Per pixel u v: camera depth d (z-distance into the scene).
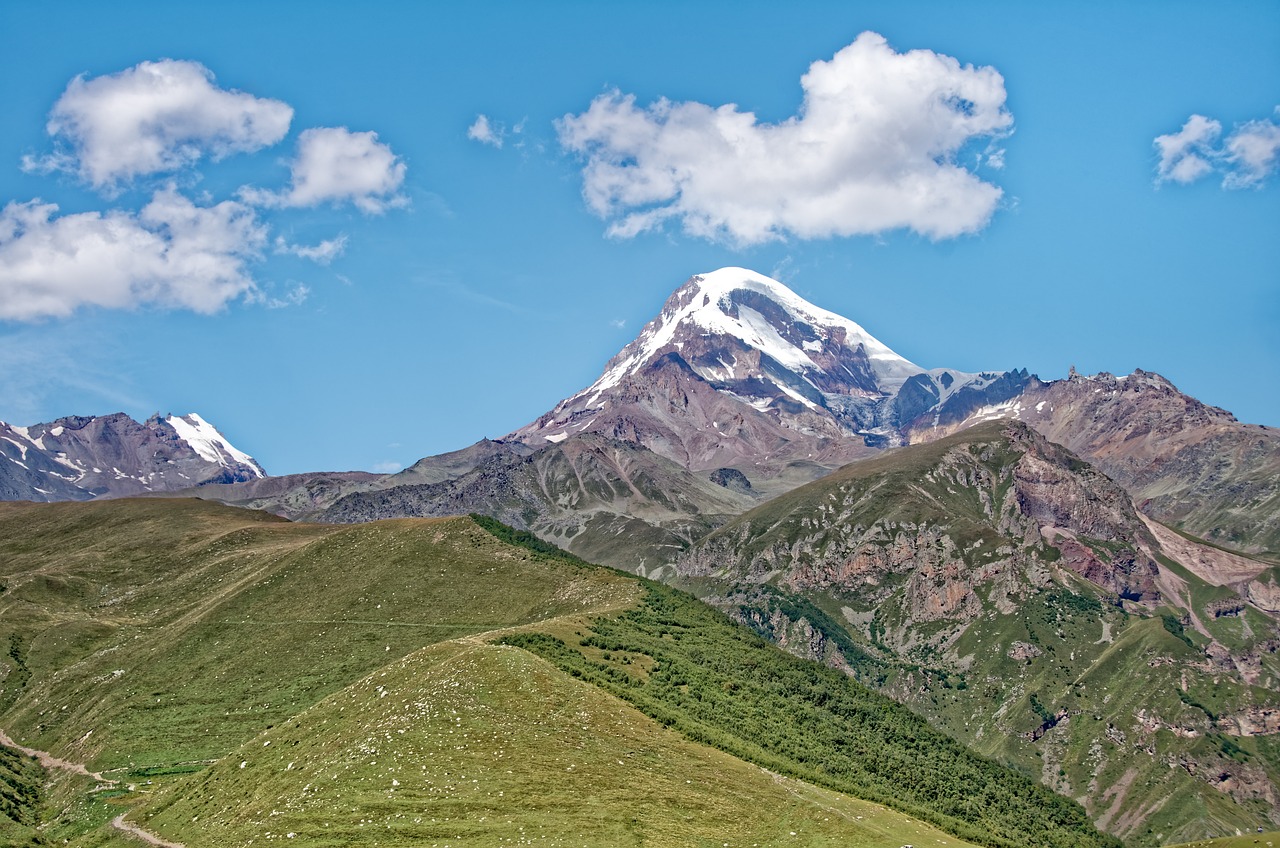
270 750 163.38
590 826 133.12
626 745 153.50
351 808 135.50
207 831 146.38
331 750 152.00
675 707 182.62
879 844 140.25
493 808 135.38
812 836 140.00
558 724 154.75
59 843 171.00
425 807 135.12
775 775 158.88
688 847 132.00
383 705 160.12
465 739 148.75
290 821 134.88
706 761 155.12
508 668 164.75
